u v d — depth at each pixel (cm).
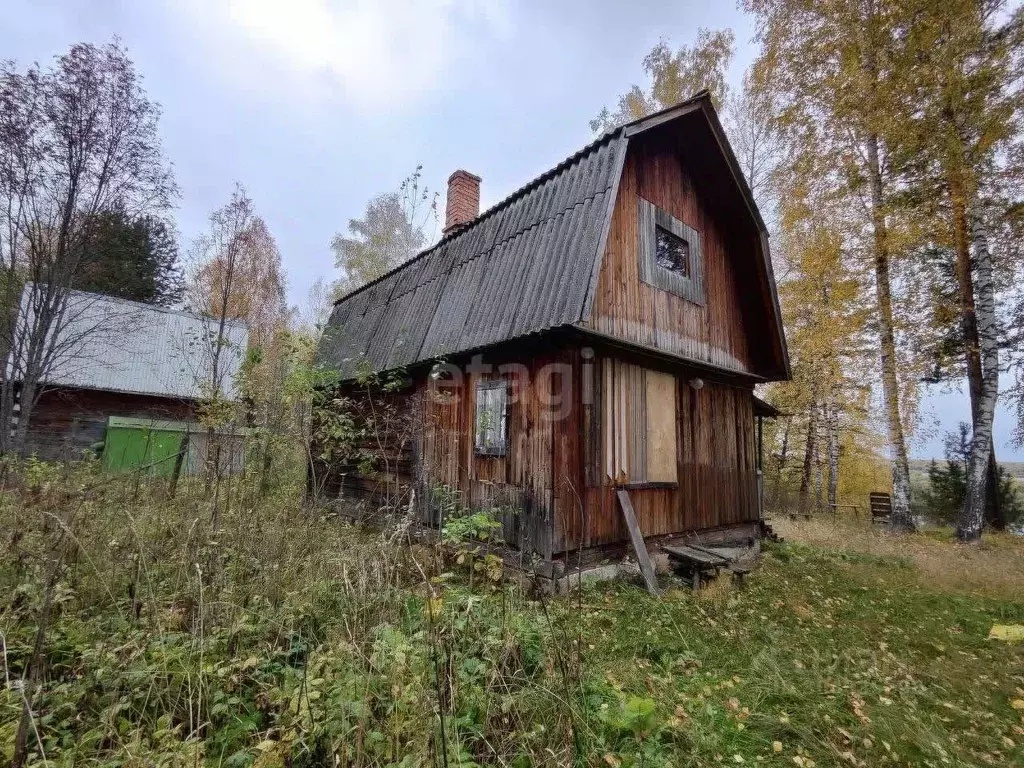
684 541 755
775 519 1451
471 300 725
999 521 1417
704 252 870
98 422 1642
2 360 1370
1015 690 387
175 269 2530
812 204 1427
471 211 1053
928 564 801
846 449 1848
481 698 267
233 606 344
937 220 1193
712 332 869
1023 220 1158
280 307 2497
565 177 680
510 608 359
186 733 255
